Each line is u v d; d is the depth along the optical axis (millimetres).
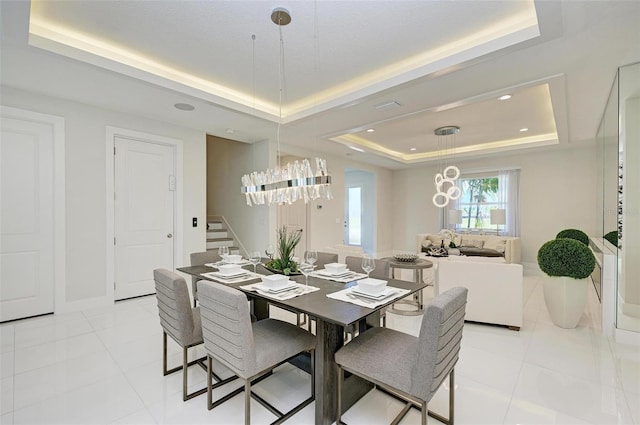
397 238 8562
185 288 1947
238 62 2875
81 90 3127
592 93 3160
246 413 1594
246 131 4672
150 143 4152
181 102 3438
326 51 2682
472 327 3166
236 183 5941
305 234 6352
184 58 2811
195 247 4590
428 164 7668
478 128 5129
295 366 2318
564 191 5957
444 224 7660
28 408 1844
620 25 2000
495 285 3100
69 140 3436
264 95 3658
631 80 2680
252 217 5645
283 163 6680
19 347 2633
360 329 2117
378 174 8070
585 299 3059
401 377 1467
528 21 2242
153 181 4180
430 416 1792
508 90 3057
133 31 2393
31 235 3252
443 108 3576
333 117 3939
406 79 2865
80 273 3539
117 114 3783
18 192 3182
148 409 1849
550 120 4684
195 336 1980
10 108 3062
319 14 2170
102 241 3689
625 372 2271
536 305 3916
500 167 6691
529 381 2160
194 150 4574
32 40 2281
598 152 4773
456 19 2240
